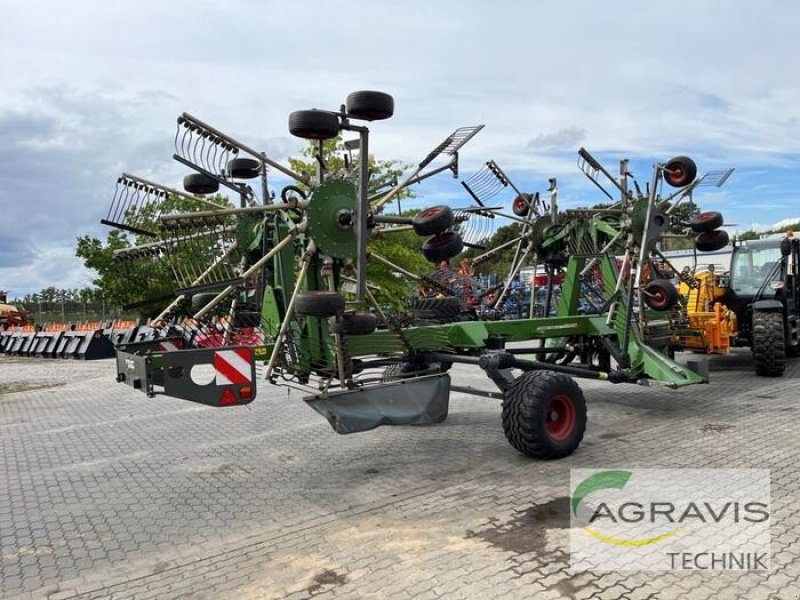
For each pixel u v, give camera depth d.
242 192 6.11
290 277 5.79
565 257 8.62
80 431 8.27
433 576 3.80
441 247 5.59
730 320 10.72
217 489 5.65
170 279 5.98
